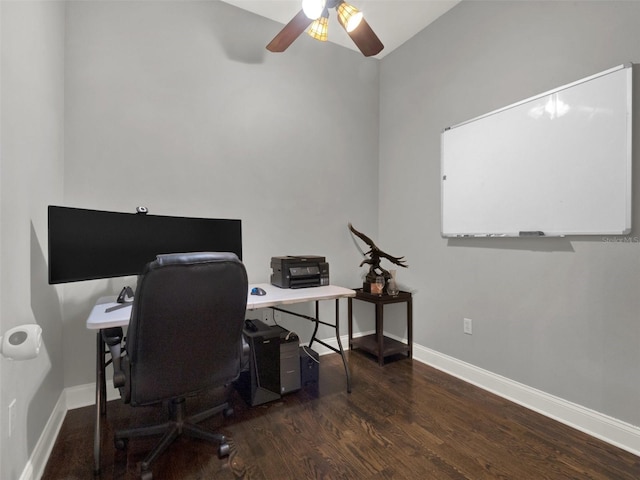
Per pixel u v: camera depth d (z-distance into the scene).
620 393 1.60
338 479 1.36
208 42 2.38
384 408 1.94
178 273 1.19
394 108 3.06
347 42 2.96
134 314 1.17
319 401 2.02
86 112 1.98
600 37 1.67
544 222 1.89
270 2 2.45
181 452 1.53
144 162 2.15
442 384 2.28
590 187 1.69
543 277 1.92
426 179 2.72
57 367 1.77
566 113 1.79
